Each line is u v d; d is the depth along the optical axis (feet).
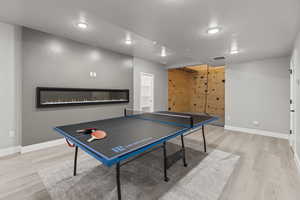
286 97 11.55
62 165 7.06
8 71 7.92
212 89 22.33
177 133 5.61
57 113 9.61
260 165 7.14
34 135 8.77
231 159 7.76
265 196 5.00
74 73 10.25
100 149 3.93
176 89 21.58
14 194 5.06
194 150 9.01
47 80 9.06
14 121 8.20
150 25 6.75
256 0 4.85
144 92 16.16
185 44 9.12
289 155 8.32
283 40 8.29
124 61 13.73
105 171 6.54
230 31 7.26
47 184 5.61
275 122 12.05
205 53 11.07
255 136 12.16
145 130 5.90
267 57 11.99
